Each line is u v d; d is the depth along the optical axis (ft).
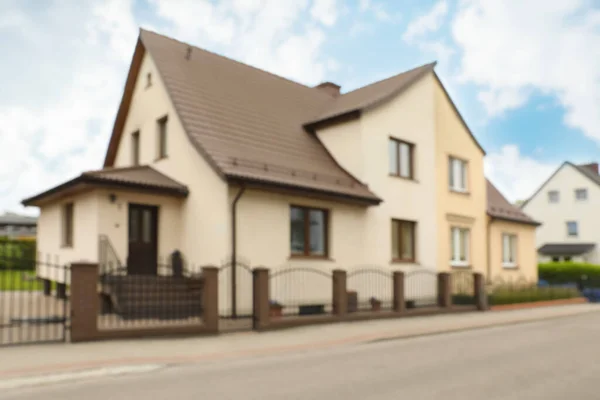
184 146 50.03
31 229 144.25
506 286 71.10
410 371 25.93
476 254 72.38
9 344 29.94
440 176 66.85
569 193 153.38
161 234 48.78
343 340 35.73
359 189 54.54
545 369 26.68
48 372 24.59
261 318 39.22
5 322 37.70
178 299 43.32
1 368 25.05
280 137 55.98
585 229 149.89
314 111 66.18
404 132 61.57
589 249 145.28
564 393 21.77
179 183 50.06
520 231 84.17
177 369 26.32
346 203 53.72
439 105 68.18
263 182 44.96
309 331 39.68
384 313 48.85
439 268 64.75
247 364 27.78
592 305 72.59
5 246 72.59
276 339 35.73
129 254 47.57
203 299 37.06
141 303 38.22
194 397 20.67
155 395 21.01
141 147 58.13
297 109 64.13
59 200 53.93
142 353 29.40
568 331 43.16
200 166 47.50
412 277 60.49
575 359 29.60
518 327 46.37
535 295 69.67
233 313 43.78
